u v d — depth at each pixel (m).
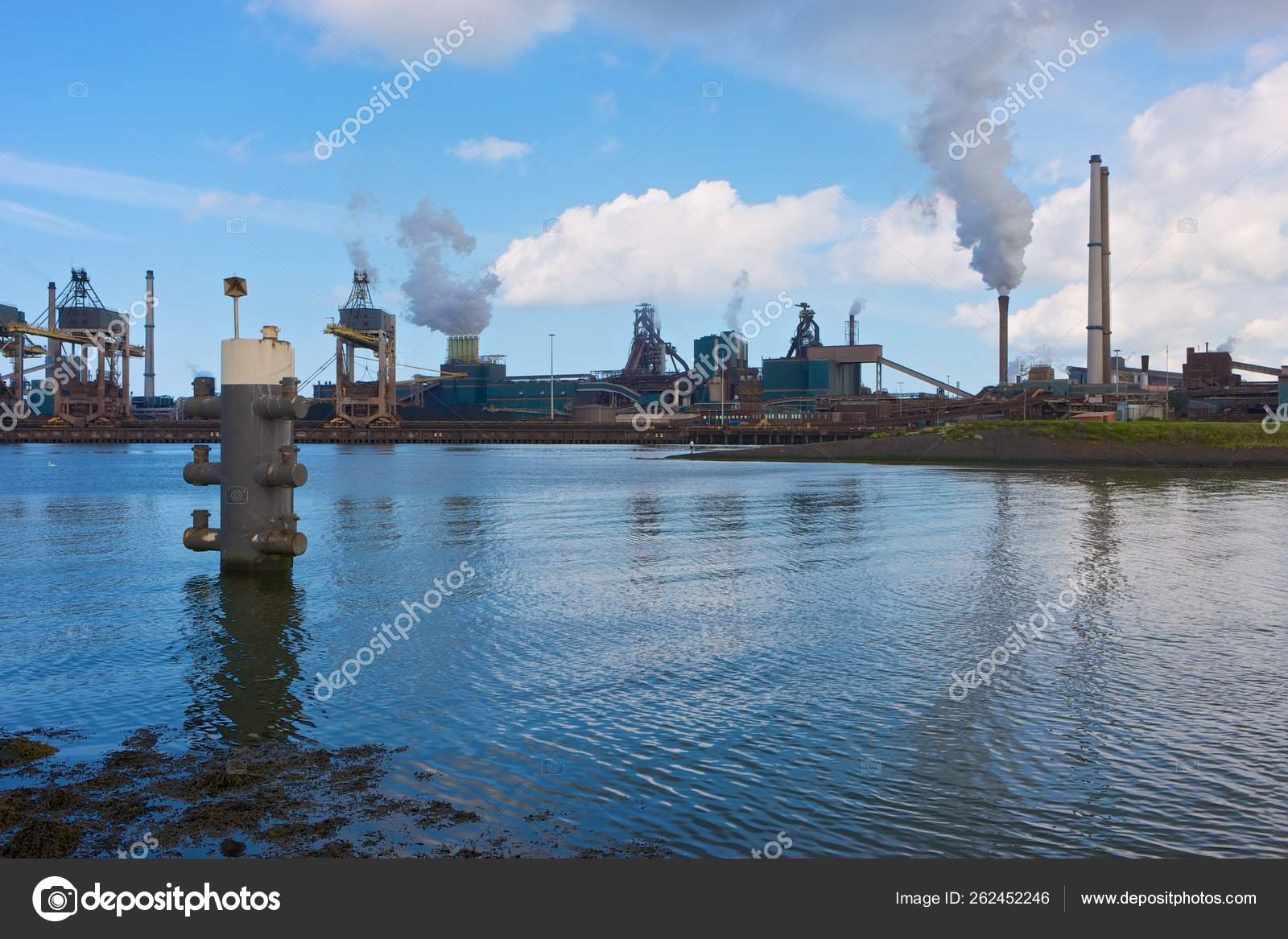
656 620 24.36
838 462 138.50
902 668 19.28
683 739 14.96
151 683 18.66
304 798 12.77
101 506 64.69
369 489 81.94
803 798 12.65
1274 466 112.06
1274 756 14.09
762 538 42.72
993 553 36.84
